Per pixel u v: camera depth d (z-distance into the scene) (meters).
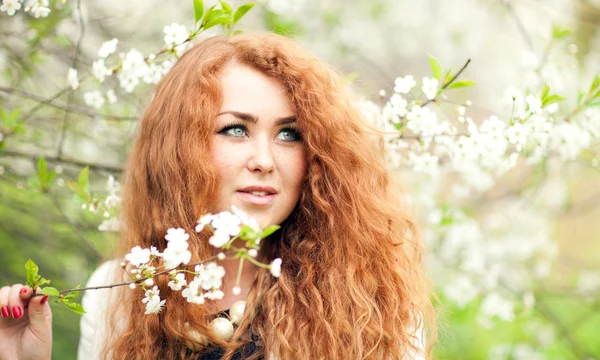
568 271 3.70
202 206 1.66
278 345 1.67
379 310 1.75
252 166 1.63
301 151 1.70
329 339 1.67
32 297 1.59
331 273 1.73
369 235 1.77
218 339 1.63
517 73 4.18
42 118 2.70
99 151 2.88
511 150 2.29
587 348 3.68
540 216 3.41
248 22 3.16
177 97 1.73
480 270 2.98
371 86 3.17
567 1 3.58
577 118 2.14
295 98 1.67
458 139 2.00
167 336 1.69
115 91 2.63
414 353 1.80
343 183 1.75
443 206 2.73
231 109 1.63
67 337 2.93
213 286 1.38
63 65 2.81
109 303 1.87
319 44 3.52
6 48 2.57
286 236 1.80
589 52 3.72
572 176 3.36
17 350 1.65
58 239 2.98
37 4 1.88
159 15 3.13
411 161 2.09
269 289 1.73
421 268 1.94
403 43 4.21
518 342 3.34
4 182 2.69
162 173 1.74
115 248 2.05
